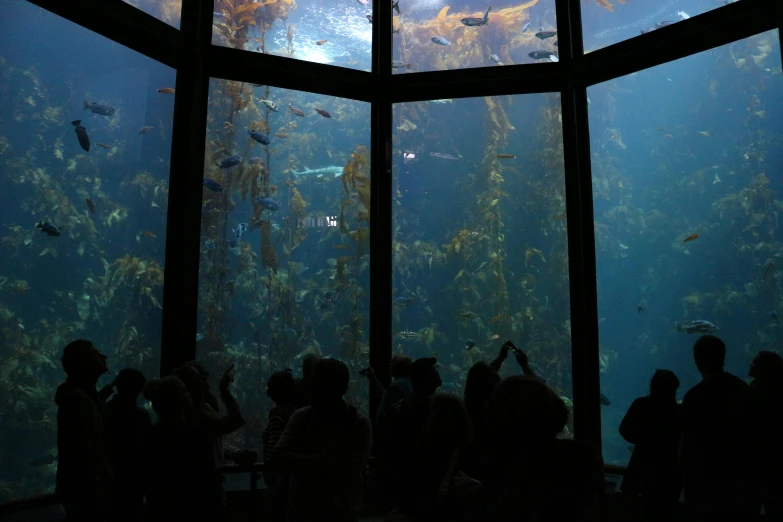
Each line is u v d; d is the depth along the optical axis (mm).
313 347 6039
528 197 6703
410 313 6512
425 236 6844
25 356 5973
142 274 5906
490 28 6754
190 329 4816
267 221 6078
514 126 6836
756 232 6734
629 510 4219
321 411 2260
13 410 5793
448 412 1938
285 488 2912
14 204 6594
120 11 4555
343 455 2213
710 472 2859
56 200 6469
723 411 2867
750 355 6617
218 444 3350
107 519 3203
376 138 5891
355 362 5996
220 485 3275
